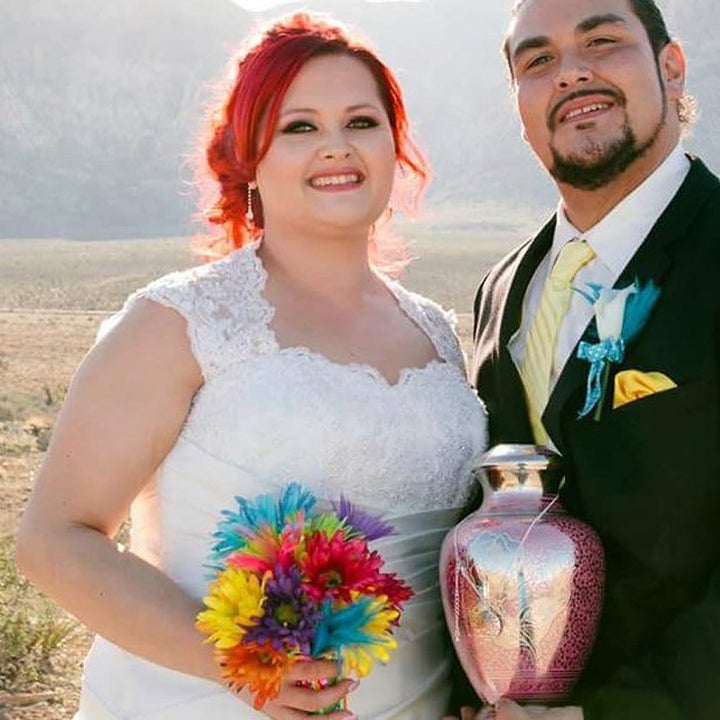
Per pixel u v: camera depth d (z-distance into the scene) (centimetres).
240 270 513
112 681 505
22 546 481
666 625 471
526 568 455
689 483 466
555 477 477
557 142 529
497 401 543
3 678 1084
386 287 561
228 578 427
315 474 489
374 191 523
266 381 491
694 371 469
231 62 530
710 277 481
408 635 506
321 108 512
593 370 485
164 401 489
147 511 514
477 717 479
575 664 464
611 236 522
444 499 519
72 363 4619
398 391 514
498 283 580
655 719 455
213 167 547
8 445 2464
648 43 529
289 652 423
